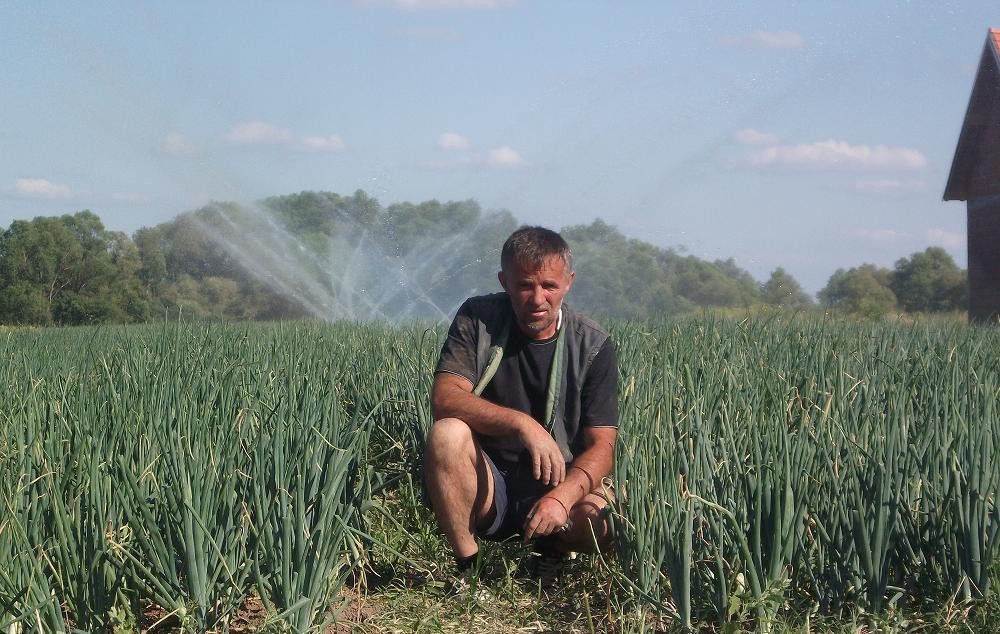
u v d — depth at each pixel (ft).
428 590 13.57
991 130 85.81
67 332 42.39
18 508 11.65
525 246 13.06
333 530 12.28
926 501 12.96
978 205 87.81
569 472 13.26
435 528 15.90
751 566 11.66
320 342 26.61
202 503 11.96
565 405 13.83
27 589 10.68
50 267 131.75
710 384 17.16
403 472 15.57
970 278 89.10
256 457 12.74
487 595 13.52
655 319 35.63
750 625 12.31
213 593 11.91
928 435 13.50
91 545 11.66
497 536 14.21
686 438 13.89
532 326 13.35
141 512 11.78
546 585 14.24
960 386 16.92
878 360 19.20
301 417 14.19
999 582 11.81
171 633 12.42
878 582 11.99
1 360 24.81
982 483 12.19
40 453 13.07
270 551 11.82
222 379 17.53
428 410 17.54
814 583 12.42
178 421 14.49
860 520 12.01
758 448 12.69
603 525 13.53
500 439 14.20
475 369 13.85
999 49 85.10
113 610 11.48
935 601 12.35
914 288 199.62
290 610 11.38
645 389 16.75
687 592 11.89
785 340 24.91
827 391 17.85
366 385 19.98
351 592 14.11
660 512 12.32
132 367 19.44
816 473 12.94
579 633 12.76
